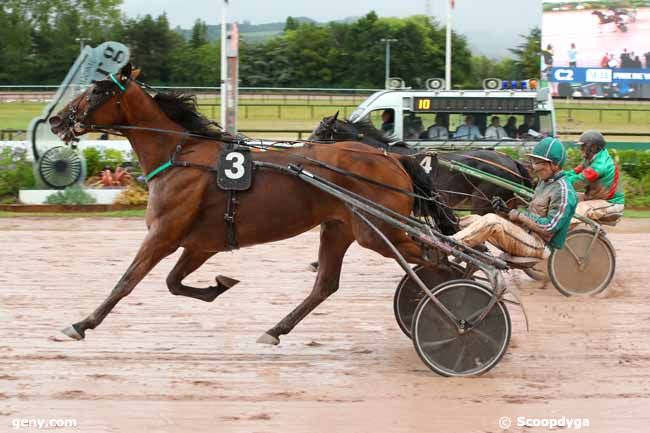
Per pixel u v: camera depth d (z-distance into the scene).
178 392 5.15
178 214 5.77
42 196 13.24
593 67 33.47
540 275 8.29
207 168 5.81
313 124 23.50
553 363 5.82
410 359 5.89
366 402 5.04
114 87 5.93
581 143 8.00
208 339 6.26
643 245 10.47
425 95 12.28
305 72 41.81
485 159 8.72
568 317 7.04
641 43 33.16
